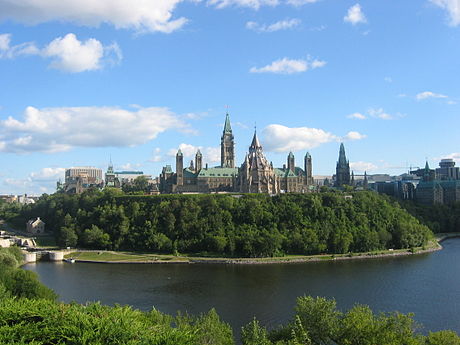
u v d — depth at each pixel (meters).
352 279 197.62
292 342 81.06
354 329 86.25
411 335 88.00
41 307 75.25
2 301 83.19
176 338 66.69
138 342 64.88
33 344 62.41
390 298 166.25
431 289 178.88
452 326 137.38
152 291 177.25
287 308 152.50
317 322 90.69
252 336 90.25
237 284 189.00
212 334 89.19
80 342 63.50
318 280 196.00
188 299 164.88
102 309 76.00
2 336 64.06
